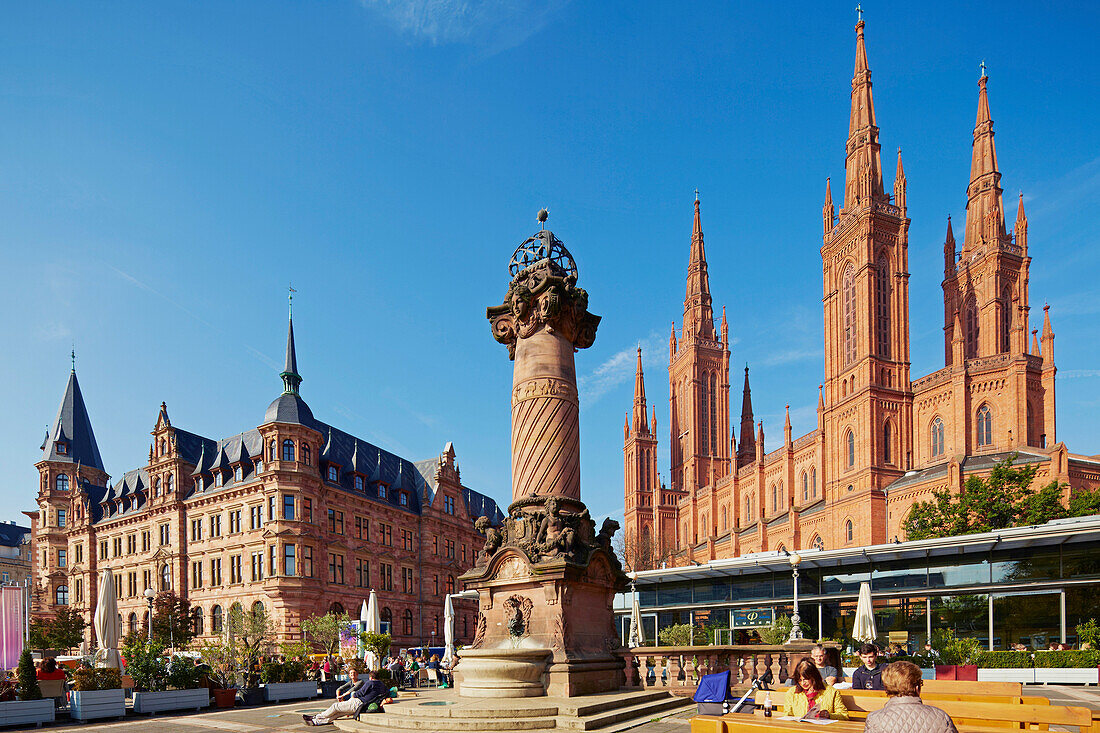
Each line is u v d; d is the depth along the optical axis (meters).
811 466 103.50
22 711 19.64
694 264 160.25
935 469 83.75
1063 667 33.62
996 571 41.66
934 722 6.56
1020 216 100.62
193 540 70.12
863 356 93.88
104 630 26.78
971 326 101.94
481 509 99.94
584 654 18.61
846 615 46.72
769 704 12.04
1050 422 80.06
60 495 96.38
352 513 70.69
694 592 53.00
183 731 17.72
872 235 96.75
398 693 23.31
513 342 22.27
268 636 56.53
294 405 66.38
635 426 151.00
